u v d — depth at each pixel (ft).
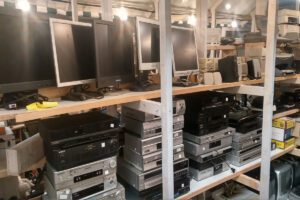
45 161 4.73
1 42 3.74
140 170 5.42
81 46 4.71
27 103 4.03
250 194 8.34
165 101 4.56
